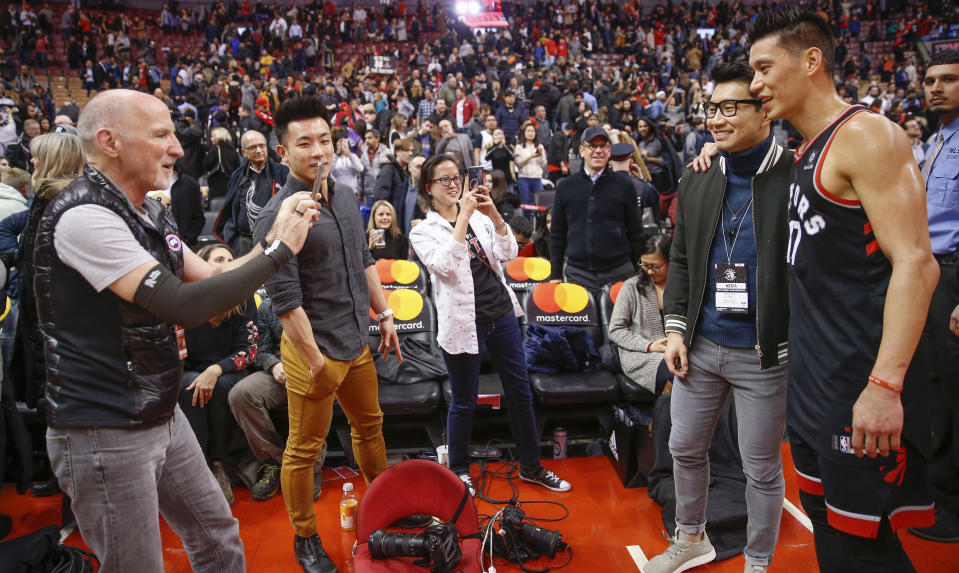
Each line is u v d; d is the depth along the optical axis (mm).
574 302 3656
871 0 19266
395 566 2154
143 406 1495
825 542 1620
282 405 3039
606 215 3783
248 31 16750
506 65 15695
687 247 2109
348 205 2303
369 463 2535
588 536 2631
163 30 17406
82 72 14672
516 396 2924
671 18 20094
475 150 8039
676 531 2363
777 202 1886
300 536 2395
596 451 3451
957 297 2570
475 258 2787
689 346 2117
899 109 12656
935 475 2717
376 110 11711
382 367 3350
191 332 3027
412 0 20500
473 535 2277
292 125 2113
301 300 2082
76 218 1390
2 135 8594
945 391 2650
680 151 8875
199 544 1738
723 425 2918
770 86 1505
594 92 13375
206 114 10391
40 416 3045
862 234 1400
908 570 1503
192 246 4938
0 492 3066
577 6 19781
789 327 1613
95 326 1446
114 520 1493
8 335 2773
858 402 1379
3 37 14953
